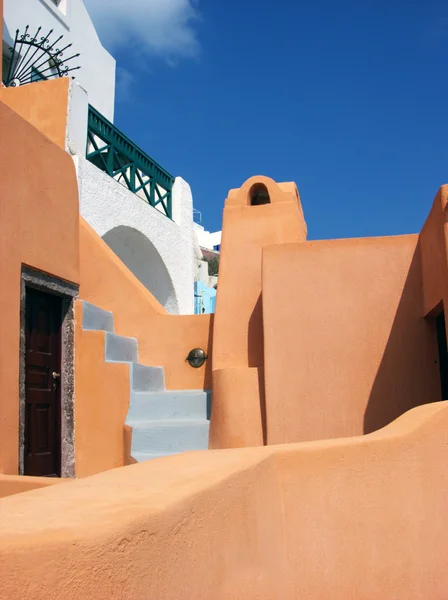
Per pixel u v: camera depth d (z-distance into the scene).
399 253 6.69
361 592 3.73
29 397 6.21
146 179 13.09
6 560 1.68
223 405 6.82
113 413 7.07
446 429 4.32
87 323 7.32
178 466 3.21
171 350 8.70
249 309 7.78
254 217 8.25
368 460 3.92
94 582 1.81
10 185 5.91
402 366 6.46
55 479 4.59
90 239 8.76
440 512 4.17
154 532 2.12
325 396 6.56
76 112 9.82
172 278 13.27
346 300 6.71
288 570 3.51
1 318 5.56
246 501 3.05
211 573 2.54
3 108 5.86
